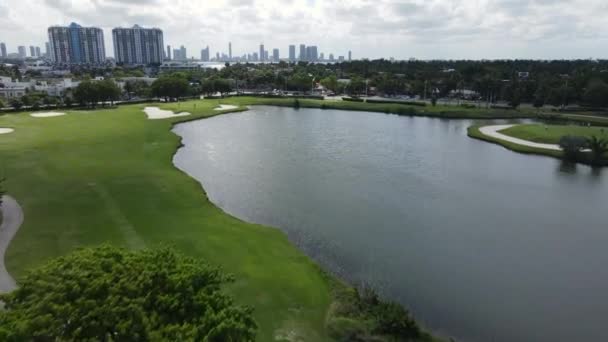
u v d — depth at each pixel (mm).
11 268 26891
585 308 26281
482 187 50781
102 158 57062
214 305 15695
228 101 137625
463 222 39594
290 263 29281
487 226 38812
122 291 14633
